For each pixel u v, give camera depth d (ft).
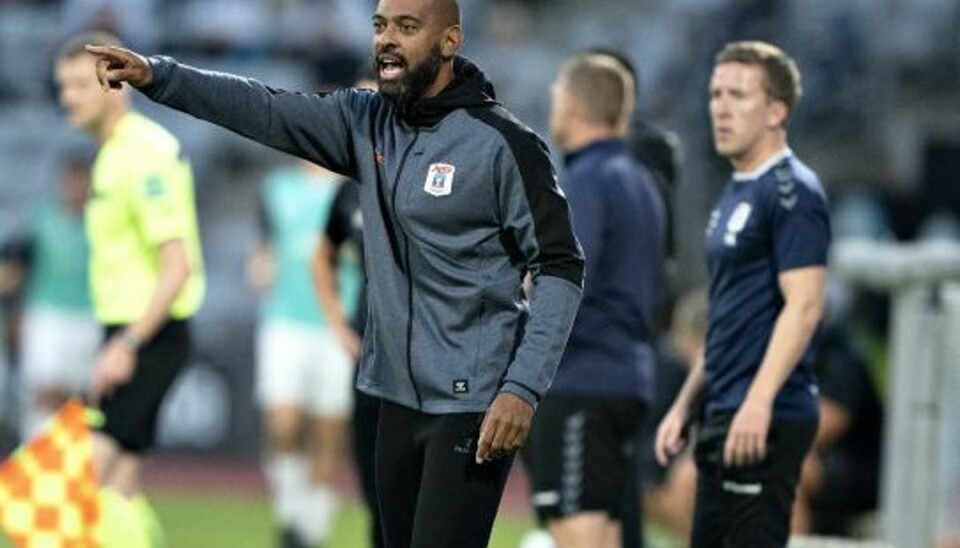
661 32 262.06
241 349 198.59
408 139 64.75
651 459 113.39
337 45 252.42
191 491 179.93
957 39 261.03
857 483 109.60
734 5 243.60
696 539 78.48
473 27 265.54
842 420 108.78
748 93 75.82
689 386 80.02
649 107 233.96
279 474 137.80
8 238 201.36
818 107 247.91
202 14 256.93
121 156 99.91
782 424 76.18
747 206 76.07
